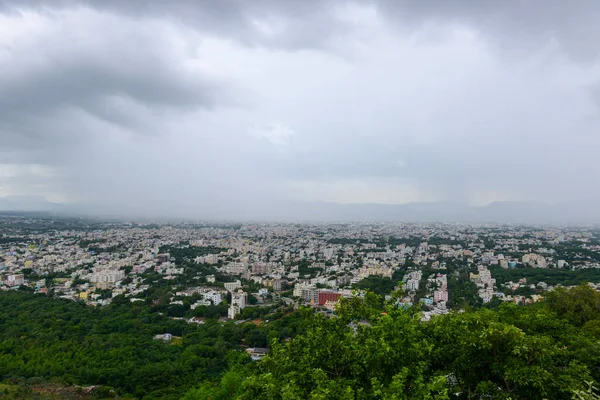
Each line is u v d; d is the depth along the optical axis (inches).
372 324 979.3
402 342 826.2
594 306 1886.1
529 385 818.8
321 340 920.3
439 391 721.0
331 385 729.6
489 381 852.0
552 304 2028.8
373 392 732.7
